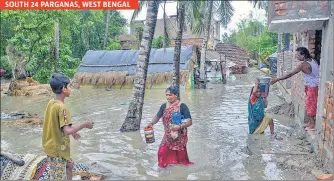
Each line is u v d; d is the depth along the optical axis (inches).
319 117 241.9
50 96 702.5
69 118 169.5
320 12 235.5
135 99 357.7
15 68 823.1
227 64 968.9
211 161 241.1
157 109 510.3
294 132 323.3
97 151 278.8
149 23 356.5
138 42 1127.6
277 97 619.8
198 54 970.1
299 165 222.8
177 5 464.1
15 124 403.9
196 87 822.5
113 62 935.7
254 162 235.1
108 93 775.7
